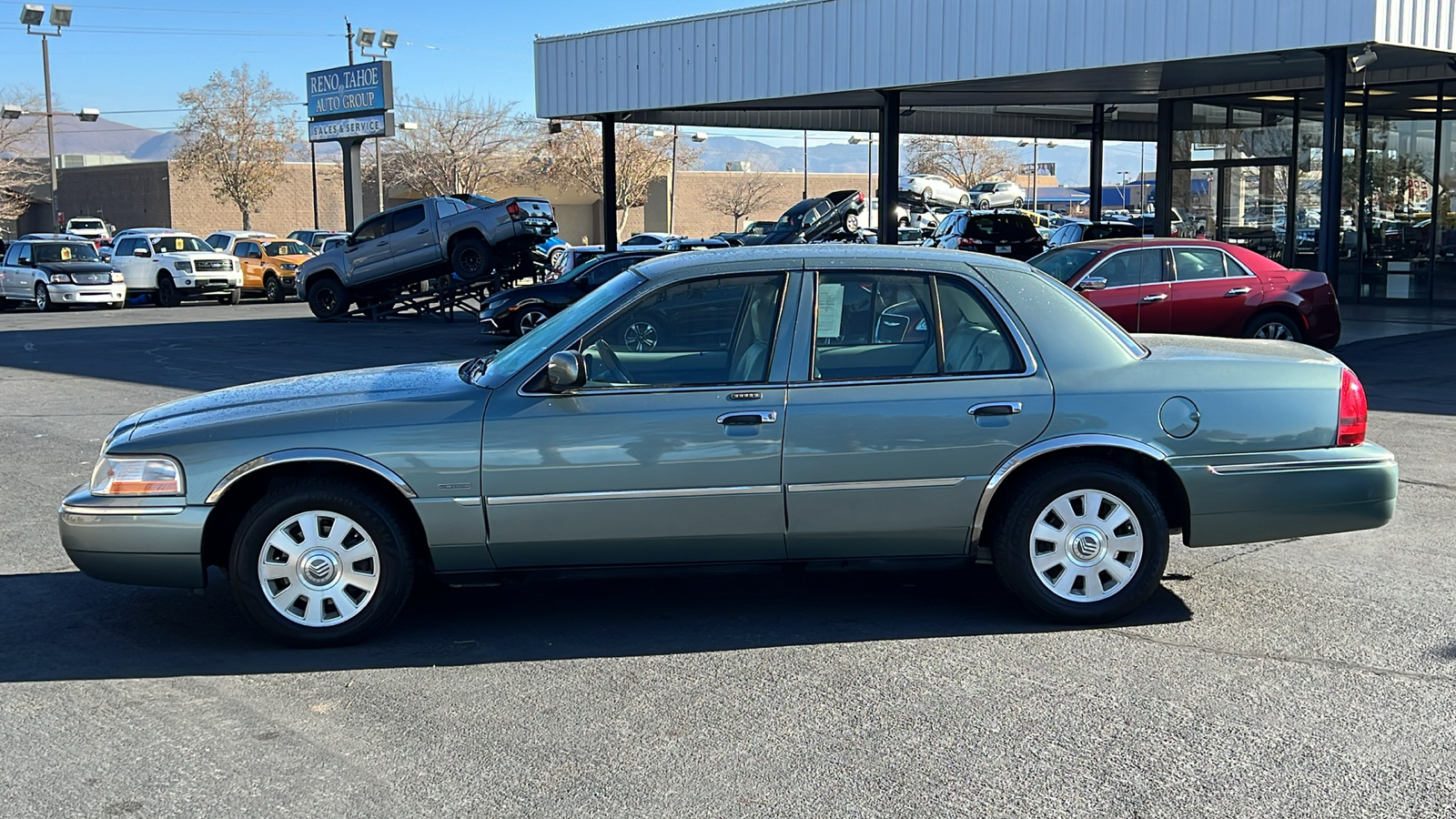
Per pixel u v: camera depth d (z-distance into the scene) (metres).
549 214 24.61
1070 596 5.33
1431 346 15.68
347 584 5.20
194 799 3.83
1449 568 6.26
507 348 5.80
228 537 5.43
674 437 5.08
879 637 5.29
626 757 4.11
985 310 5.28
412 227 24.25
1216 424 5.23
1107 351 5.32
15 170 64.81
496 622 5.59
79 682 4.87
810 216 27.80
